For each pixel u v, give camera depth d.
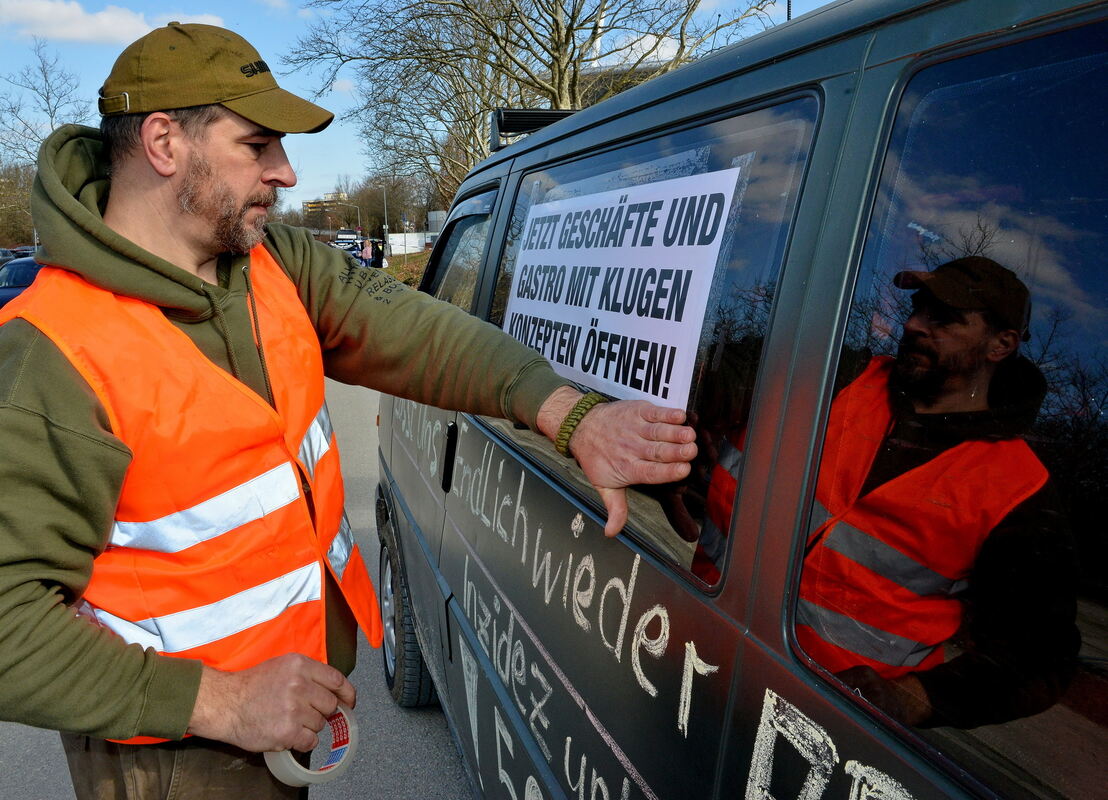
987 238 0.82
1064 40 0.78
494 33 15.72
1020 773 0.73
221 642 1.33
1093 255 0.74
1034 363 0.78
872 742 0.83
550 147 2.08
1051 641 0.73
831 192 1.01
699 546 1.14
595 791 1.37
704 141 1.31
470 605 2.16
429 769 2.89
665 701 1.17
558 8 14.95
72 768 1.43
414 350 1.55
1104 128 0.74
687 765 1.10
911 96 0.93
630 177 1.52
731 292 1.16
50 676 1.09
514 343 1.52
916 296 0.89
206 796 1.39
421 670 3.12
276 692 1.23
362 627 1.58
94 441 1.12
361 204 81.88
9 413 1.06
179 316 1.28
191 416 1.23
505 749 1.83
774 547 1.00
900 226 0.92
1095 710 0.69
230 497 1.29
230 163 1.26
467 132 25.25
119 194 1.29
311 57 16.92
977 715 0.77
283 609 1.38
